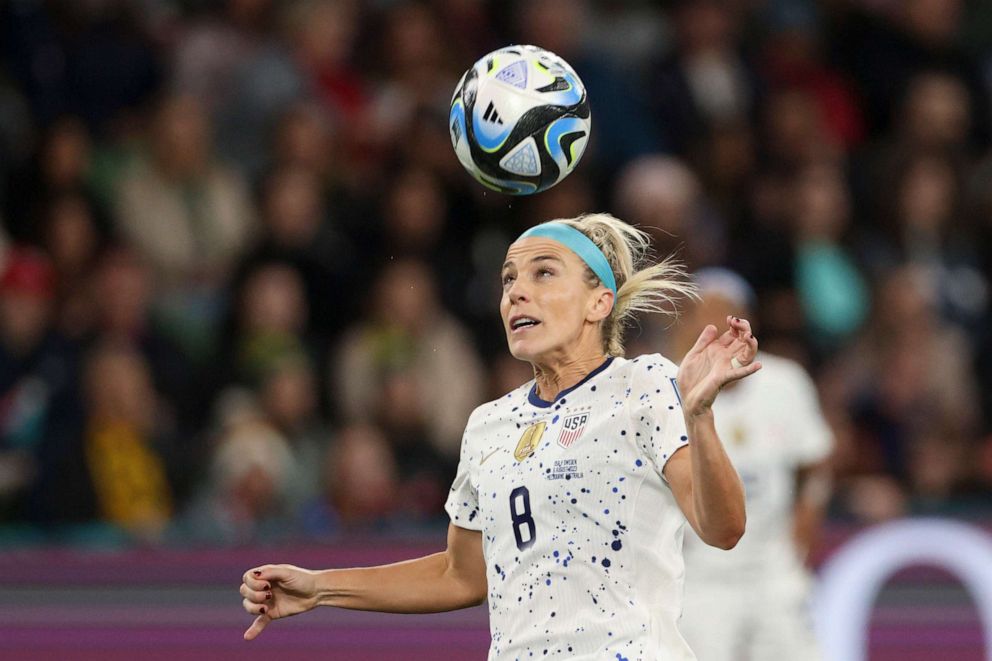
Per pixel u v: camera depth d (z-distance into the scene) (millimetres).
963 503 28766
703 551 25188
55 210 32406
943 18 42031
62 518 27453
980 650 28031
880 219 37469
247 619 26500
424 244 34000
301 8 38062
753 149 38344
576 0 39906
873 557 28281
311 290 32656
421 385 31125
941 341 33781
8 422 28578
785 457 25609
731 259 34562
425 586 15836
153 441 28891
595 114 37219
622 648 13906
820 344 34250
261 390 29812
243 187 35125
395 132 35812
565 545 14234
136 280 30719
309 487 29469
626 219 33500
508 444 14992
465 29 39312
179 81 36344
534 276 15117
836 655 27859
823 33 42312
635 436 14305
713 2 40969
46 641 26219
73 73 35719
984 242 38156
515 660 14320
